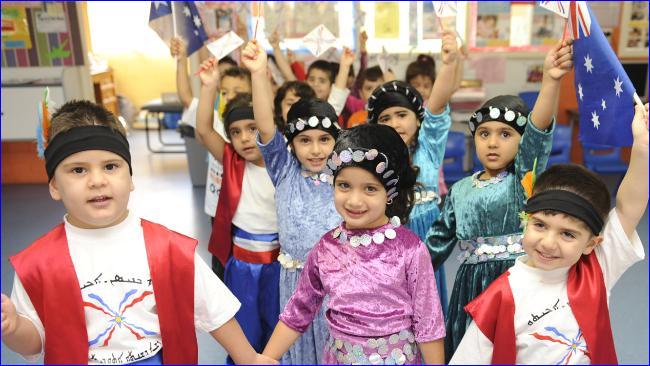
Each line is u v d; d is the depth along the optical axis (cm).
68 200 104
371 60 420
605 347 115
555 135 427
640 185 111
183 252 113
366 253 118
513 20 455
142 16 745
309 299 127
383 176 113
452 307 162
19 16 439
